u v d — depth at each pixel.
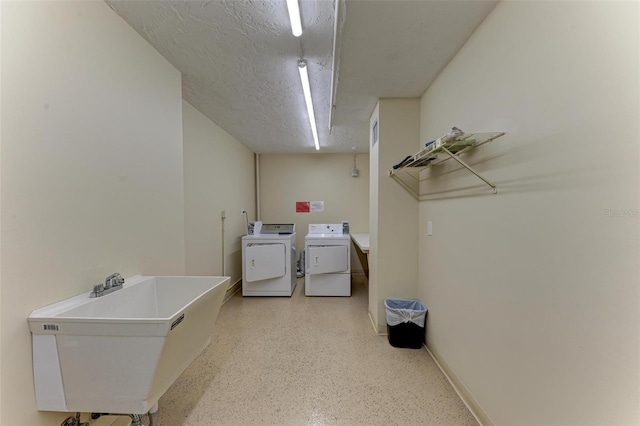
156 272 1.76
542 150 1.03
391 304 2.50
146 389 1.03
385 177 2.49
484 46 1.40
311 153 4.98
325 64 1.95
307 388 1.80
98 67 1.32
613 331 0.77
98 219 1.32
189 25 1.53
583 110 0.86
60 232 1.14
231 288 3.82
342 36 1.52
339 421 1.51
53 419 1.10
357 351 2.27
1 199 0.93
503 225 1.27
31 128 1.02
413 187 2.50
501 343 1.30
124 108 1.49
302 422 1.51
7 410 0.96
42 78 1.06
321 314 3.13
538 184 1.05
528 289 1.11
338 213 5.00
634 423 0.73
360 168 5.00
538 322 1.06
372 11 1.32
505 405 1.27
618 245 0.76
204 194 2.99
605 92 0.79
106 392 1.04
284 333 2.63
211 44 1.71
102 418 1.30
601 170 0.80
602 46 0.79
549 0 0.98
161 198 1.82
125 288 1.38
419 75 2.00
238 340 2.49
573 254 0.90
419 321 2.28
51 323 1.01
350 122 3.10
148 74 1.69
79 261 1.22
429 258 2.25
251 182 4.73
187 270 2.64
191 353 1.29
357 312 3.20
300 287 4.32
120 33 1.45
